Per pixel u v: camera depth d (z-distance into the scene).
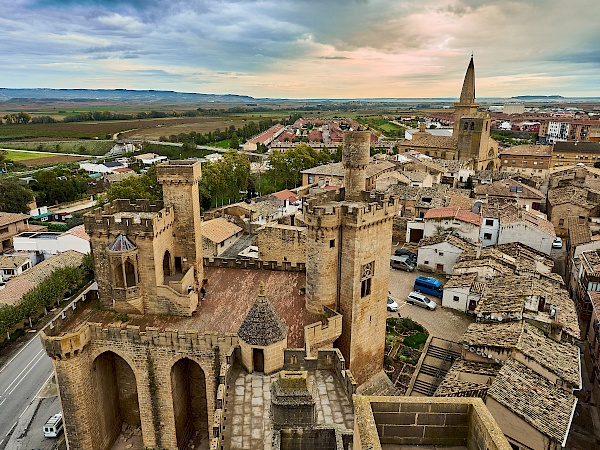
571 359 45.28
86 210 137.25
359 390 49.88
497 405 39.66
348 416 31.73
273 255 70.44
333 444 26.44
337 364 36.91
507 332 48.53
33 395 57.62
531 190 121.06
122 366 48.56
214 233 82.19
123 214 52.47
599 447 45.97
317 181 139.75
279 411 26.42
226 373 34.88
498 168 182.25
